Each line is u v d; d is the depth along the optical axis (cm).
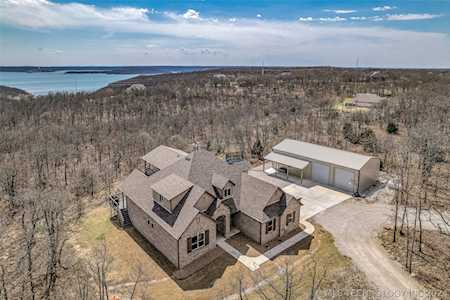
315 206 3272
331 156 3938
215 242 2506
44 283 2214
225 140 5728
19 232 2917
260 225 2512
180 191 2478
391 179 3925
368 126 6538
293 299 1877
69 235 2750
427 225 2775
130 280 2152
